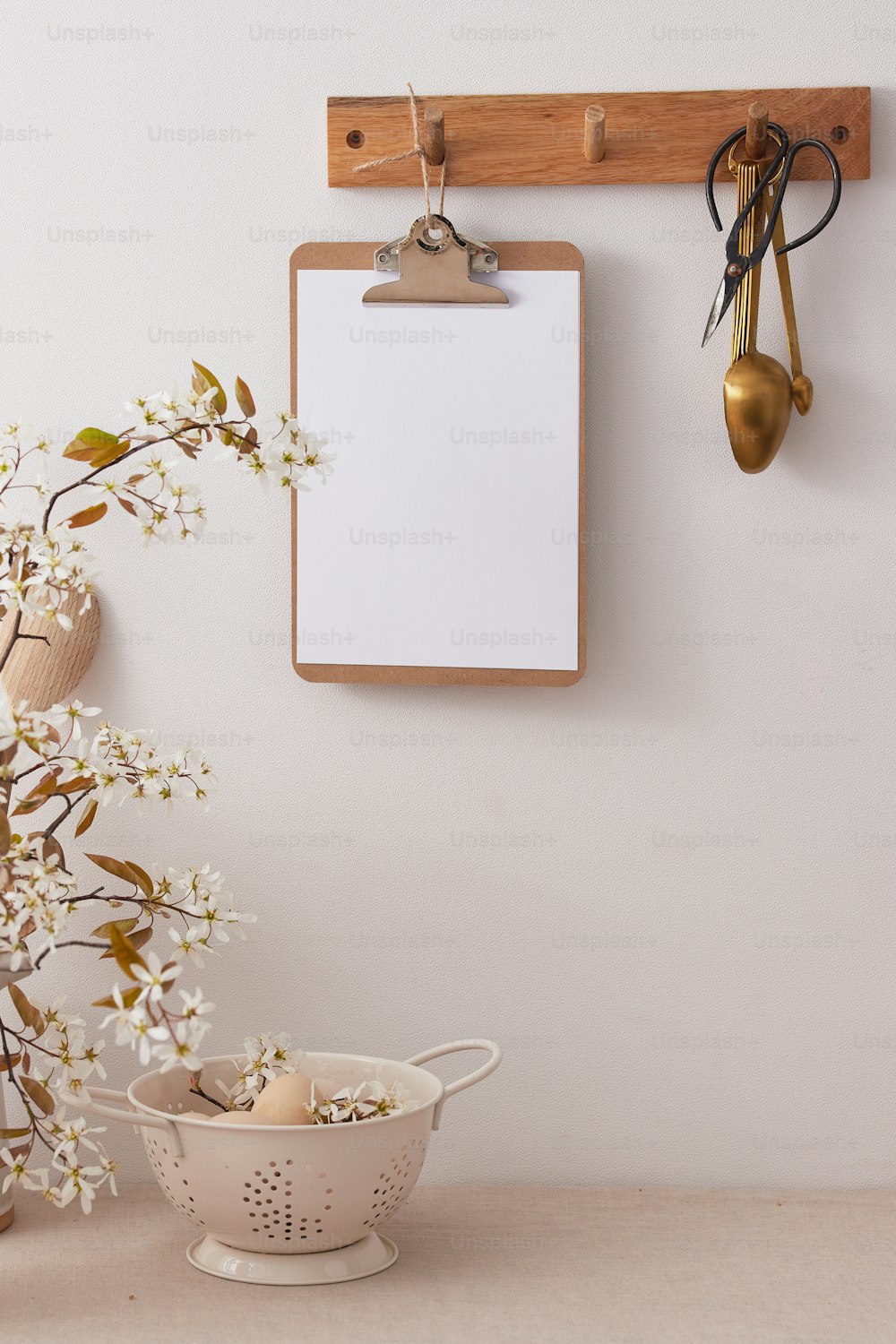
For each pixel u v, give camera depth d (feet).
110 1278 3.01
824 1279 3.02
